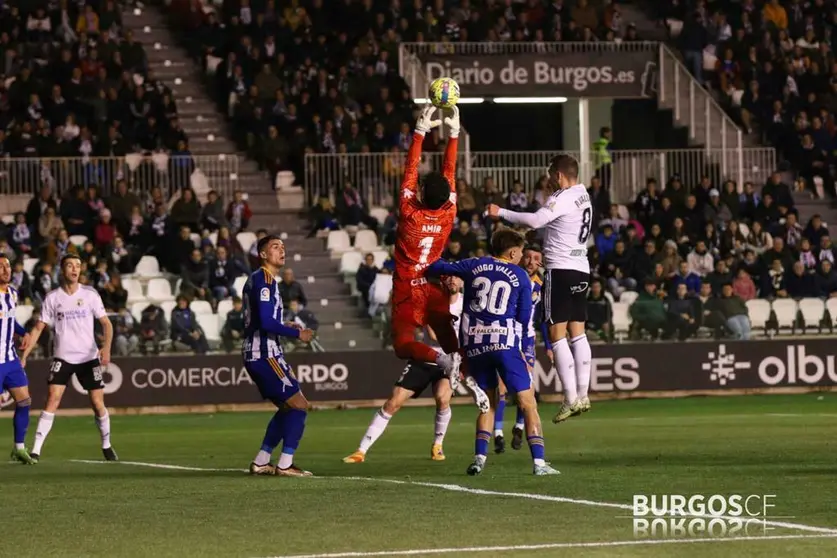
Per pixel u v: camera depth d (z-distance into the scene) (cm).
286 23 4159
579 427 2348
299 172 3853
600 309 3231
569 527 1088
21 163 3641
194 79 4194
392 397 1762
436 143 3847
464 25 4181
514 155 3916
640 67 3947
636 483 1380
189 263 3375
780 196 3806
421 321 1445
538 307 1833
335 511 1195
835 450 1777
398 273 1438
